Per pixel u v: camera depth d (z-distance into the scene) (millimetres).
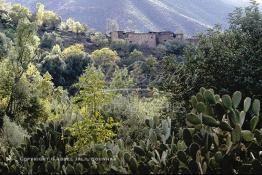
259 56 10117
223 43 10898
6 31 73062
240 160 4578
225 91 9930
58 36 94812
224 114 4703
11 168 5918
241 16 11062
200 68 10508
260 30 10688
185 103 10594
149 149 5445
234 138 4469
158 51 88688
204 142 4605
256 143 4547
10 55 26844
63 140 6562
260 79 10000
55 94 27328
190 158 4480
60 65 57250
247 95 9992
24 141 6871
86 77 8062
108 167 5234
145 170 4676
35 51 28266
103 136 7285
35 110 24484
